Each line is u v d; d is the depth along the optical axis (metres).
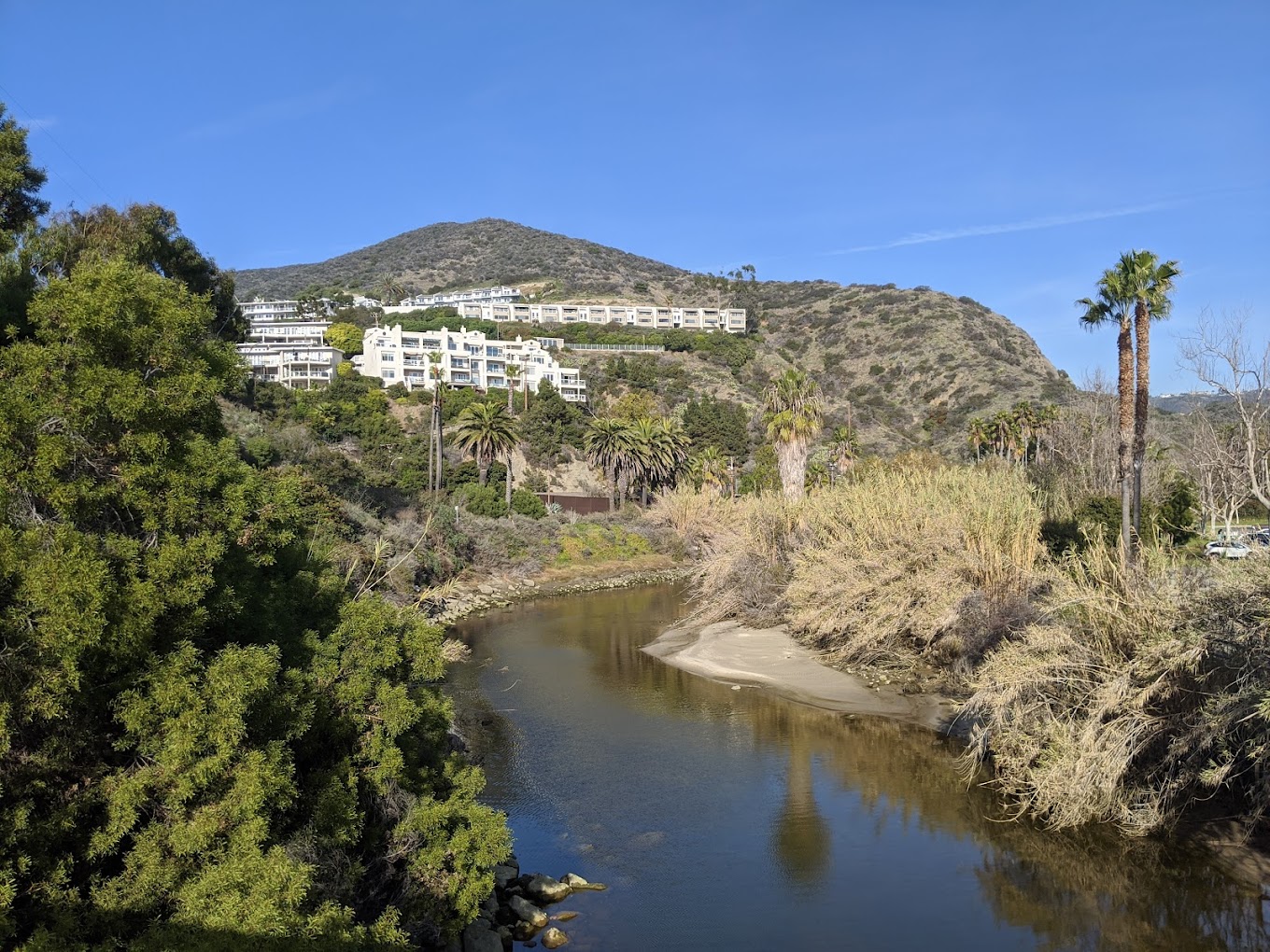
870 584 25.25
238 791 7.48
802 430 42.78
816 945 10.96
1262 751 11.91
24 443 7.13
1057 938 10.90
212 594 8.64
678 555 56.41
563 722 21.30
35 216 16.34
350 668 10.80
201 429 9.71
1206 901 11.56
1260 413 20.34
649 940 11.20
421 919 10.22
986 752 17.34
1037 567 21.70
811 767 17.72
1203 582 13.66
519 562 50.69
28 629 6.48
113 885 7.12
